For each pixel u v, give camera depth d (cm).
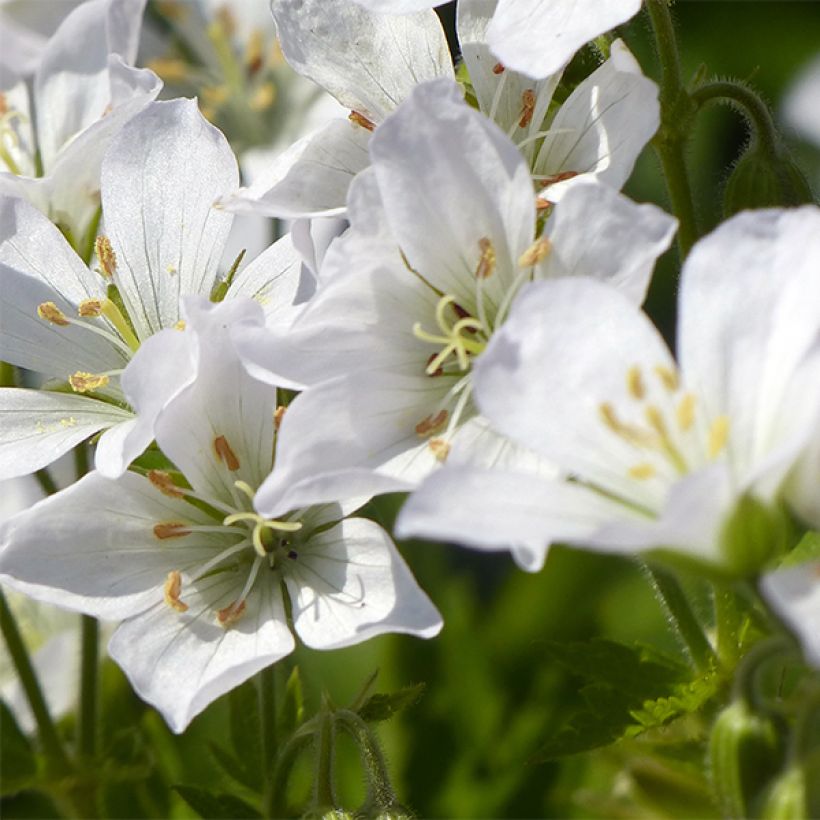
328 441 32
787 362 31
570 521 30
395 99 34
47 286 35
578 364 31
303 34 34
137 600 33
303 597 33
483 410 31
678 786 35
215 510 34
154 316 35
